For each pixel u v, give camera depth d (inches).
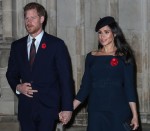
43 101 710.5
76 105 721.0
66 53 725.9
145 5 1146.0
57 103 719.7
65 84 713.0
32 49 716.7
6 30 1069.1
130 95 687.1
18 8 1090.1
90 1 1136.2
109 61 688.4
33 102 708.7
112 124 682.8
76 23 1131.9
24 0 1083.3
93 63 698.8
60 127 1050.7
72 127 1130.0
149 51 1147.3
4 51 1059.3
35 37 719.7
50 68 714.8
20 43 729.0
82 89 714.8
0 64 1058.1
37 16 708.0
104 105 683.4
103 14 1139.9
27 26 709.9
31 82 710.5
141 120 1145.4
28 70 713.0
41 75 711.7
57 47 716.0
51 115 713.0
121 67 687.7
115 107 682.2
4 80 1060.5
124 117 685.3
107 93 684.1
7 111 1066.7
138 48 1153.4
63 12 1127.6
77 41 1133.7
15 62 735.7
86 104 1136.2
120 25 1145.4
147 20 1146.0
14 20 1079.0
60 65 715.4
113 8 1130.7
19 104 721.0
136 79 1150.3
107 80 685.9
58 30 1126.4
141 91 1153.4
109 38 698.8
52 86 718.5
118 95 684.7
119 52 692.1
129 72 688.4
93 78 695.7
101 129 689.0
